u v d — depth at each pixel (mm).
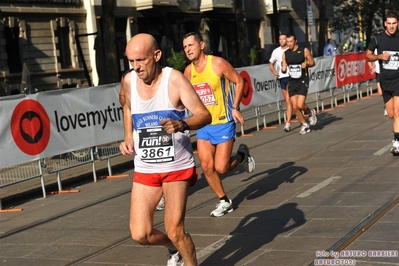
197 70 8406
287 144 14562
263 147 14539
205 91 8359
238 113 8266
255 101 17750
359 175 10078
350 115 18906
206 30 40281
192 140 16938
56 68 30359
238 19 31219
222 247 7027
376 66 13164
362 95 25547
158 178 5414
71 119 12148
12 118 10914
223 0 40656
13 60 28500
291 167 11508
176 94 5285
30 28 29109
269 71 18594
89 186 12320
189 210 8961
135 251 7195
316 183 9875
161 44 36812
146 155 5406
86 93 12523
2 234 8797
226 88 8438
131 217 5465
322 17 37344
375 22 37750
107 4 21266
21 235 8617
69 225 8930
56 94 11836
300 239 6984
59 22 30656
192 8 39281
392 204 8039
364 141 13453
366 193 8828
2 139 10742
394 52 11008
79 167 14133
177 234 5387
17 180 11117
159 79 5309
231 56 43125
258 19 45688
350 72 23359
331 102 21828
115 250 7324
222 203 8547
